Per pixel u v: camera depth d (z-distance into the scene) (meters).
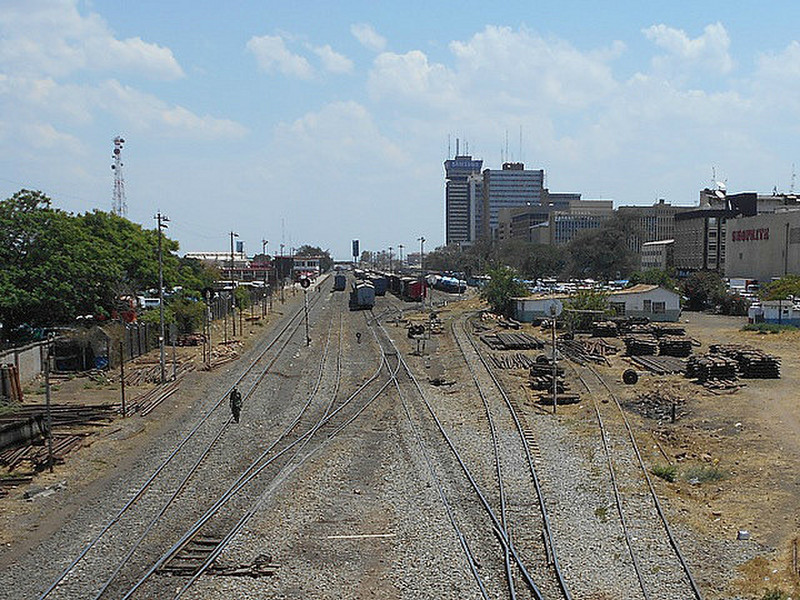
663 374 39.97
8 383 31.75
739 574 14.95
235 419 28.69
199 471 22.16
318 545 16.58
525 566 15.26
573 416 30.06
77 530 17.45
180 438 26.11
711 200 144.12
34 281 40.25
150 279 54.12
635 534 16.97
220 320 67.25
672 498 19.62
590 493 19.95
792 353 47.56
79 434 26.11
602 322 56.97
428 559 15.66
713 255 129.00
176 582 14.62
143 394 33.59
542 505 18.75
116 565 15.39
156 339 49.28
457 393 35.25
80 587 14.41
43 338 43.06
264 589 14.32
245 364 43.97
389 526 17.75
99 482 21.19
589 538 16.75
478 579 14.57
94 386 35.84
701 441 26.20
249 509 18.75
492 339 54.41
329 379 39.16
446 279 118.38
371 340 56.44
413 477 21.59
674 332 55.06
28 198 42.72
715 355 42.53
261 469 22.19
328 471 22.22
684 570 15.02
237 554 15.95
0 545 16.64
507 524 17.69
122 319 49.41
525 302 67.81
